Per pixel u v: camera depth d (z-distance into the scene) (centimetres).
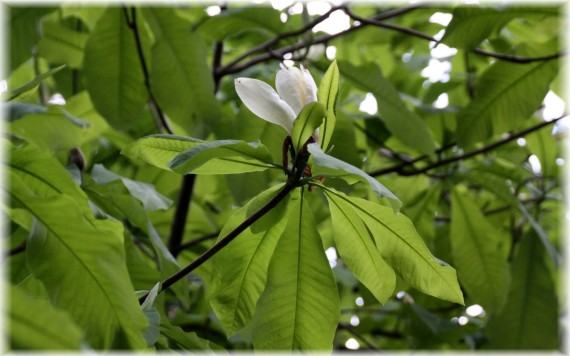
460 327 254
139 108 239
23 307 127
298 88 170
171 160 160
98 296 156
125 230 197
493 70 240
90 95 237
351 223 171
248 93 168
